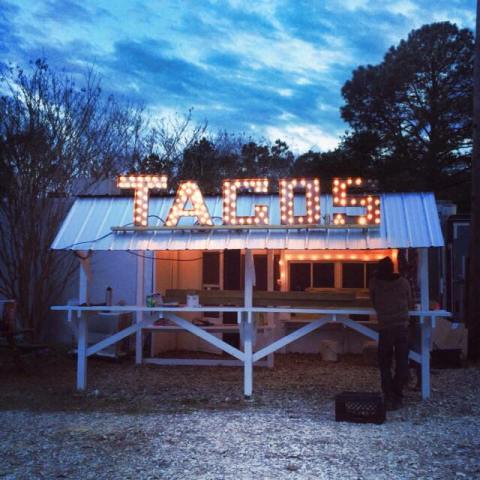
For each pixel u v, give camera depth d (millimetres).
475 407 7250
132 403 7594
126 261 12078
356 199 7805
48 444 5648
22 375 9609
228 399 7797
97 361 10914
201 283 12188
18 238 12664
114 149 16156
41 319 12477
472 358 11031
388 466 4934
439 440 5723
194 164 22422
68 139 13539
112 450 5438
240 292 8328
